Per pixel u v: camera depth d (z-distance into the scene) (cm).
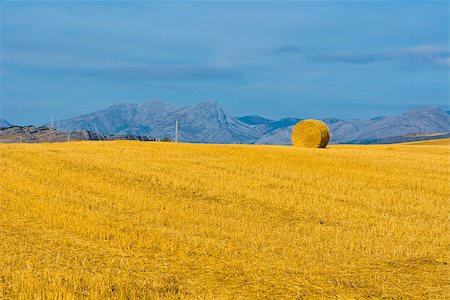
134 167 3186
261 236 1697
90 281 1148
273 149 4397
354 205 2331
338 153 4150
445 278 1339
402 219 2070
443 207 2309
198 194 2509
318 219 2059
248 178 2933
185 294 1151
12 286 1113
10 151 3800
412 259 1506
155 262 1386
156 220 1898
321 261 1462
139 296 1110
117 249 1489
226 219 1969
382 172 3238
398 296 1205
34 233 1636
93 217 1825
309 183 2836
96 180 2717
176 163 3444
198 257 1444
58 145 4584
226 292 1180
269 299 1155
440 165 3569
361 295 1205
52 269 1261
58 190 2395
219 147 4519
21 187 2398
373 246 1611
